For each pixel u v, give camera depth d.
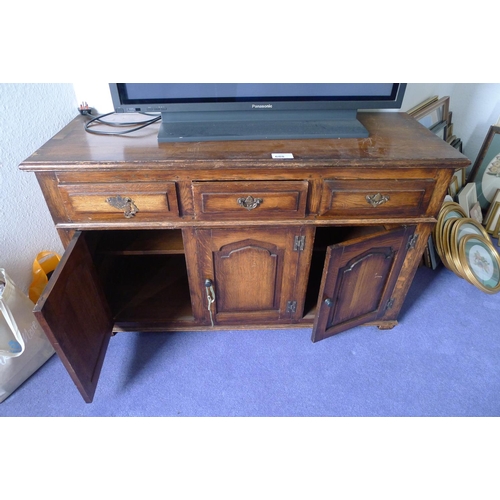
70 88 1.25
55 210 0.95
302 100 1.08
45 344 1.22
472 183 1.95
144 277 1.45
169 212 0.96
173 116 1.09
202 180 0.91
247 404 1.14
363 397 1.17
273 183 0.93
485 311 1.49
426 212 1.03
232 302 1.23
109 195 0.92
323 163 0.89
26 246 1.26
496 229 1.96
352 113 1.13
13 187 1.17
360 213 1.01
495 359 1.29
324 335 1.24
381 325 1.37
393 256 1.14
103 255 1.27
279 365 1.26
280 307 1.26
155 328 1.31
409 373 1.24
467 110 1.94
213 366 1.25
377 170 0.93
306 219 1.01
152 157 0.89
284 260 1.11
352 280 1.13
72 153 0.91
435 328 1.41
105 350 1.14
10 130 1.11
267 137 1.01
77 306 0.95
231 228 1.01
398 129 1.14
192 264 1.10
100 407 1.12
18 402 1.12
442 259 1.64
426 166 0.93
